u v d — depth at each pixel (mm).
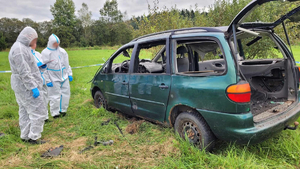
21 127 3521
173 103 3068
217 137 2725
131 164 2734
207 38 2762
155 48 6910
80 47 64125
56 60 4512
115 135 3594
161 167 2621
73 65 16312
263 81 3645
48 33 67188
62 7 65438
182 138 3102
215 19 6891
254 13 6012
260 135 2457
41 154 3146
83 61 20078
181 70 3627
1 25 65500
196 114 2891
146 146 3166
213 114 2609
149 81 3420
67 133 3840
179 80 2971
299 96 3188
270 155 2811
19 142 3535
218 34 2678
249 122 2443
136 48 3826
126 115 4566
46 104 4242
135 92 3713
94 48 59281
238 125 2443
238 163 2500
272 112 2850
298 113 2889
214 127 2652
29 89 3268
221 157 2658
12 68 3285
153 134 3449
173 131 3355
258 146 2924
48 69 4469
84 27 75438
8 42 66250
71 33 67625
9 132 3861
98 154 3027
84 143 3410
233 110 2453
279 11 6137
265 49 5945
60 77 4602
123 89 4004
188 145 2879
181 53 3793
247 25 2762
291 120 2789
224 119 2525
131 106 3938
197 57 4031
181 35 3055
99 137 3551
